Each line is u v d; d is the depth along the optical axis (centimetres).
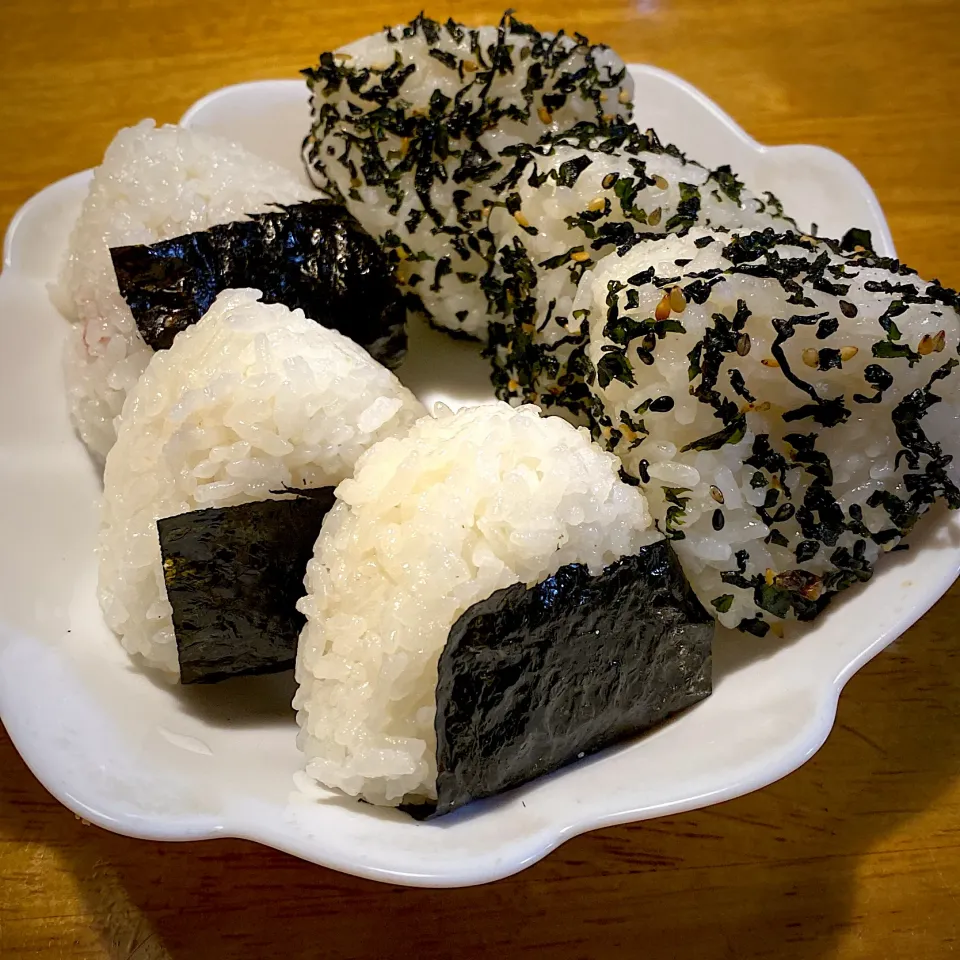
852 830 21
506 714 18
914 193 32
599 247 22
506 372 26
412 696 18
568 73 26
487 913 20
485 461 19
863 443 20
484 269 26
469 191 25
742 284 19
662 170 23
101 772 18
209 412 20
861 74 36
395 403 21
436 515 18
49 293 25
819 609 21
